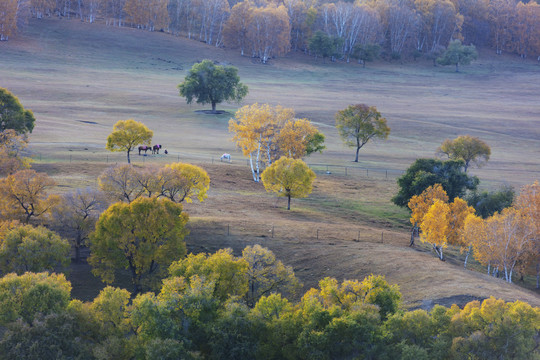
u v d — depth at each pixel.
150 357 75.25
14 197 123.31
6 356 73.50
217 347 79.25
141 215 110.06
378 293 85.06
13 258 102.56
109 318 83.31
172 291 86.50
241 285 92.69
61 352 74.69
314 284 106.94
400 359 73.44
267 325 82.19
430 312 81.50
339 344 78.00
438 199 125.94
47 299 81.12
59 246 105.56
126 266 112.69
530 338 72.56
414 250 125.56
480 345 71.44
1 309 79.12
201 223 132.38
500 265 124.50
